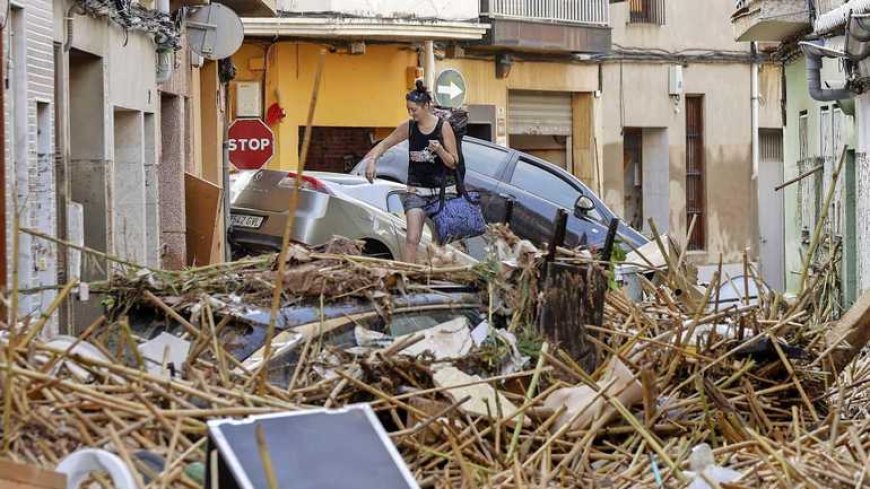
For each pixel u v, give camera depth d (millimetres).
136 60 20812
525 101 38344
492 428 8477
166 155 23828
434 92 34344
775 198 45156
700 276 41719
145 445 7363
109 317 9602
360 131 34469
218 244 23719
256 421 6012
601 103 39906
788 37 30312
